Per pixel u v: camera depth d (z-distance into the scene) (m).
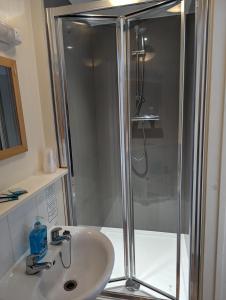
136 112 2.05
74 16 1.37
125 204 1.88
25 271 0.99
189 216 1.34
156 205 2.22
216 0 0.97
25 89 1.19
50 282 1.03
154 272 1.80
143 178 2.20
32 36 1.27
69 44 1.62
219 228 1.18
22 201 0.93
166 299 1.56
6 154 1.01
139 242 2.14
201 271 1.29
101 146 2.29
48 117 1.37
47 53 1.31
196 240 1.27
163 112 2.02
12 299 0.84
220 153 1.11
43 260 1.03
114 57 2.07
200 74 1.09
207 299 1.30
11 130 1.06
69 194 1.54
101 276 0.94
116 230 2.27
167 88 1.97
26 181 1.16
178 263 1.49
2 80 1.00
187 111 1.38
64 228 1.29
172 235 2.21
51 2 1.37
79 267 1.17
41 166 1.36
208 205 1.18
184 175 1.52
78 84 1.80
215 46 1.02
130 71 1.89
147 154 2.14
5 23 0.98
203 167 1.17
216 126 1.09
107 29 2.04
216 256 1.22
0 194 0.97
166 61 1.91
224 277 1.25
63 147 1.46
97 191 2.25
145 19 1.71
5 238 0.98
